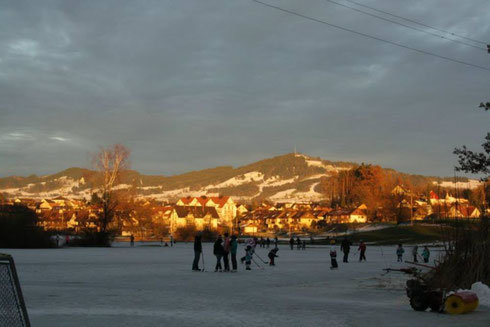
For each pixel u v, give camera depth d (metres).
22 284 20.59
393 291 20.72
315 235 131.50
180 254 53.38
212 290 19.78
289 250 74.81
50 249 64.81
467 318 13.43
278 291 20.23
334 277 27.36
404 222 122.88
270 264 37.75
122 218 80.00
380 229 110.44
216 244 30.23
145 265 34.62
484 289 16.64
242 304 15.73
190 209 178.62
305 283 23.81
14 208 73.25
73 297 16.44
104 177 77.25
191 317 12.83
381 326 12.00
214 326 11.58
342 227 131.62
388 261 45.69
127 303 15.29
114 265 34.16
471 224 19.50
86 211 82.69
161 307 14.58
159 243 99.81
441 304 14.47
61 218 142.88
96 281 22.66
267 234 162.88
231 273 28.91
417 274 17.72
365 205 146.50
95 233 77.44
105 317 12.51
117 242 104.19
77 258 42.69
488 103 22.17
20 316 7.64
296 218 192.12
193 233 114.00
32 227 70.31
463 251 18.52
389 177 161.88
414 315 13.90
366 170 160.75
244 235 154.75
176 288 20.20
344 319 12.98
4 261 7.57
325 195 183.25
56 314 12.86
